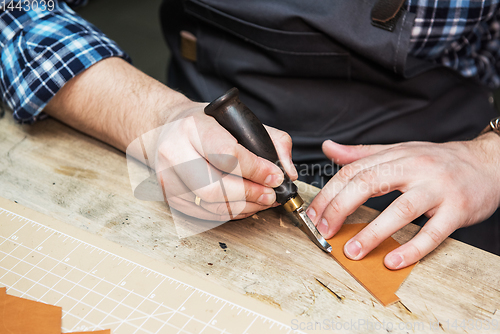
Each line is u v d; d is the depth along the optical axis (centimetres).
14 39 77
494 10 85
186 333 48
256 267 56
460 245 61
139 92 73
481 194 65
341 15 79
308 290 53
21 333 46
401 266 56
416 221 76
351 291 54
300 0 81
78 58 74
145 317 49
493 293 53
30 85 73
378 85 87
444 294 53
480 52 102
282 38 84
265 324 49
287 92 91
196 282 54
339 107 91
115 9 290
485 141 76
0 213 62
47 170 71
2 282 52
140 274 54
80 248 58
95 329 48
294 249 59
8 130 80
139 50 249
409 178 62
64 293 51
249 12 85
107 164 73
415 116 91
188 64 106
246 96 97
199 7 91
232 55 93
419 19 83
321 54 84
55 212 63
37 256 56
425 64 86
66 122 80
